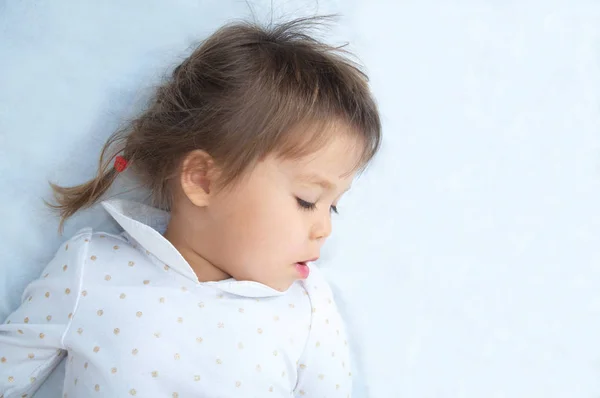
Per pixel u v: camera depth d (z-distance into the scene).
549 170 1.30
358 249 1.23
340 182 0.98
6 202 1.07
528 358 1.23
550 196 1.29
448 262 1.25
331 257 1.22
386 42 1.27
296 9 1.23
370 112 1.01
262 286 1.00
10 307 1.06
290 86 0.97
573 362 1.23
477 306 1.24
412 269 1.24
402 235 1.25
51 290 0.99
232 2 1.19
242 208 0.96
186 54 1.15
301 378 1.06
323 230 0.98
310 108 0.96
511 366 1.22
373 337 1.21
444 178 1.27
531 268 1.26
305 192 0.96
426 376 1.21
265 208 0.95
